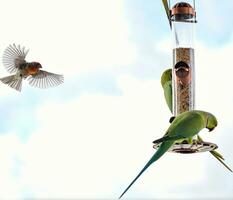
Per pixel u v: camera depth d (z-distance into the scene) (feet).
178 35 31.14
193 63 31.14
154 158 24.32
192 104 30.83
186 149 26.32
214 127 25.57
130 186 23.67
